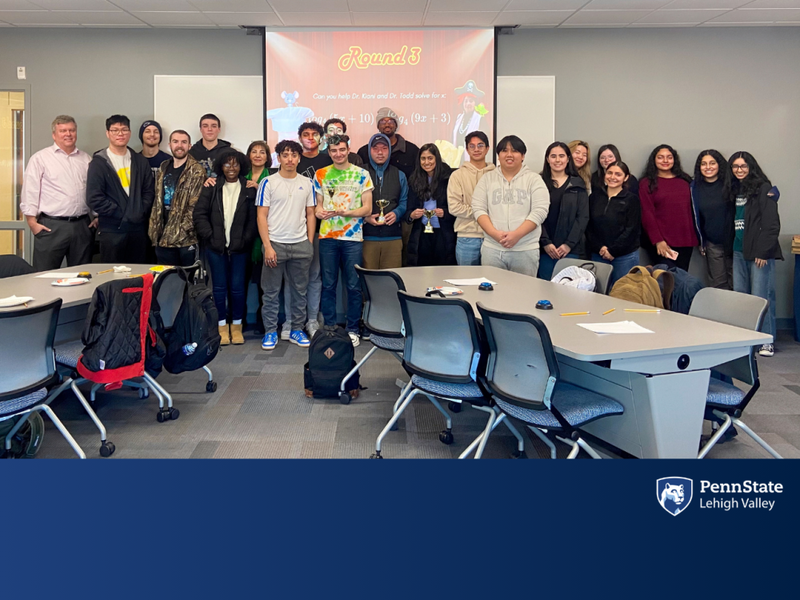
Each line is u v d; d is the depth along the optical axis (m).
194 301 3.71
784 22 5.91
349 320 5.58
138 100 6.04
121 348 3.18
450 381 2.85
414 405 3.97
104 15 5.57
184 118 6.07
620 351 2.28
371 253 5.61
